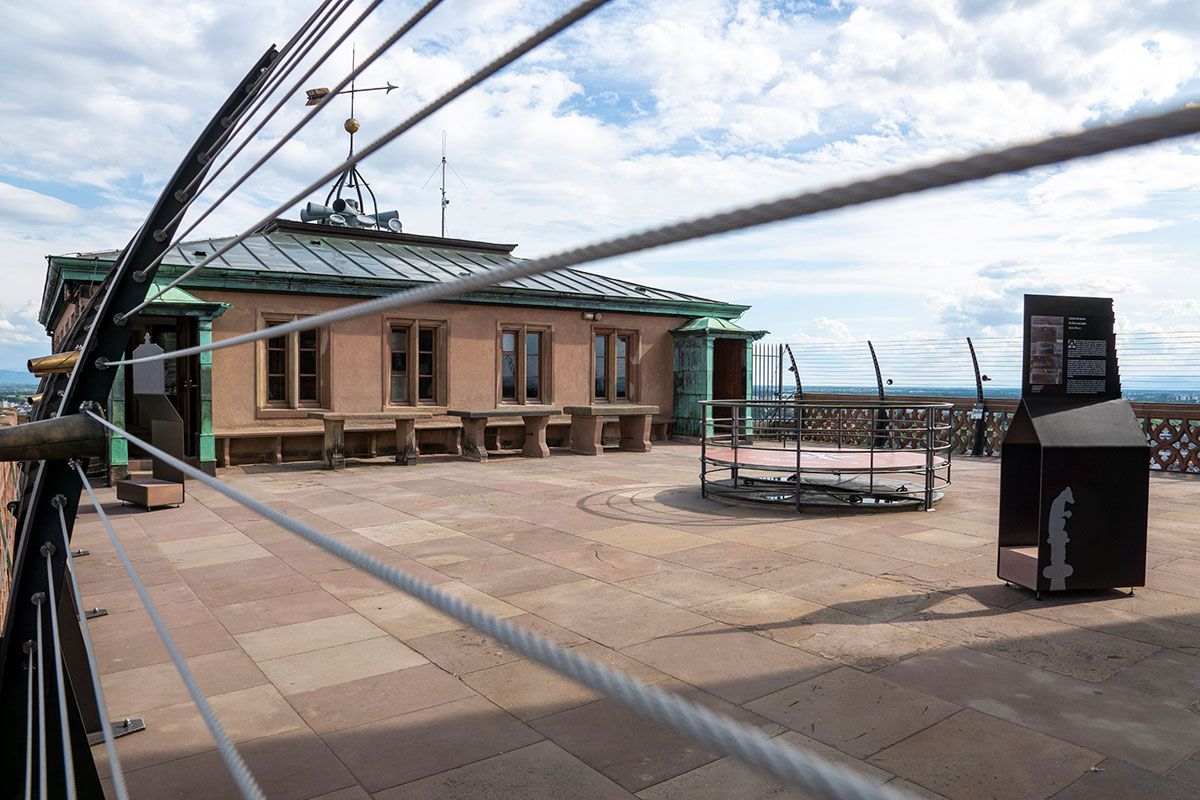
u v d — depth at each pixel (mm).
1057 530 5270
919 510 8656
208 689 3934
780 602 5270
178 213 2596
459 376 15016
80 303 11648
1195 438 12141
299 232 16375
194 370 12352
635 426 15820
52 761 2613
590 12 620
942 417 15977
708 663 4199
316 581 5867
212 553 6746
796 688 3867
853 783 306
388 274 14445
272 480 11273
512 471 12383
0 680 2650
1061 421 5402
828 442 17844
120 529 7754
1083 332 5664
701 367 17453
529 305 15688
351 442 13930
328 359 13578
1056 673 4039
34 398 5617
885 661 4211
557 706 3701
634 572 6074
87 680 3436
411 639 4617
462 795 2945
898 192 319
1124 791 2926
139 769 3170
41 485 2646
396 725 3523
